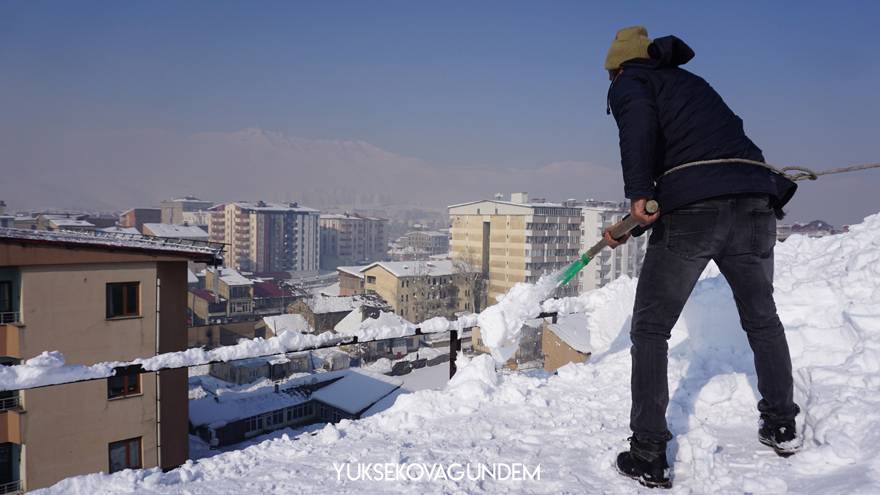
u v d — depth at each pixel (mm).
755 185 1980
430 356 59219
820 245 5508
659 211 2033
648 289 2115
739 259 2119
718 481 2020
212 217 149875
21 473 13164
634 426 2141
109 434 14211
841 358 3102
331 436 2789
